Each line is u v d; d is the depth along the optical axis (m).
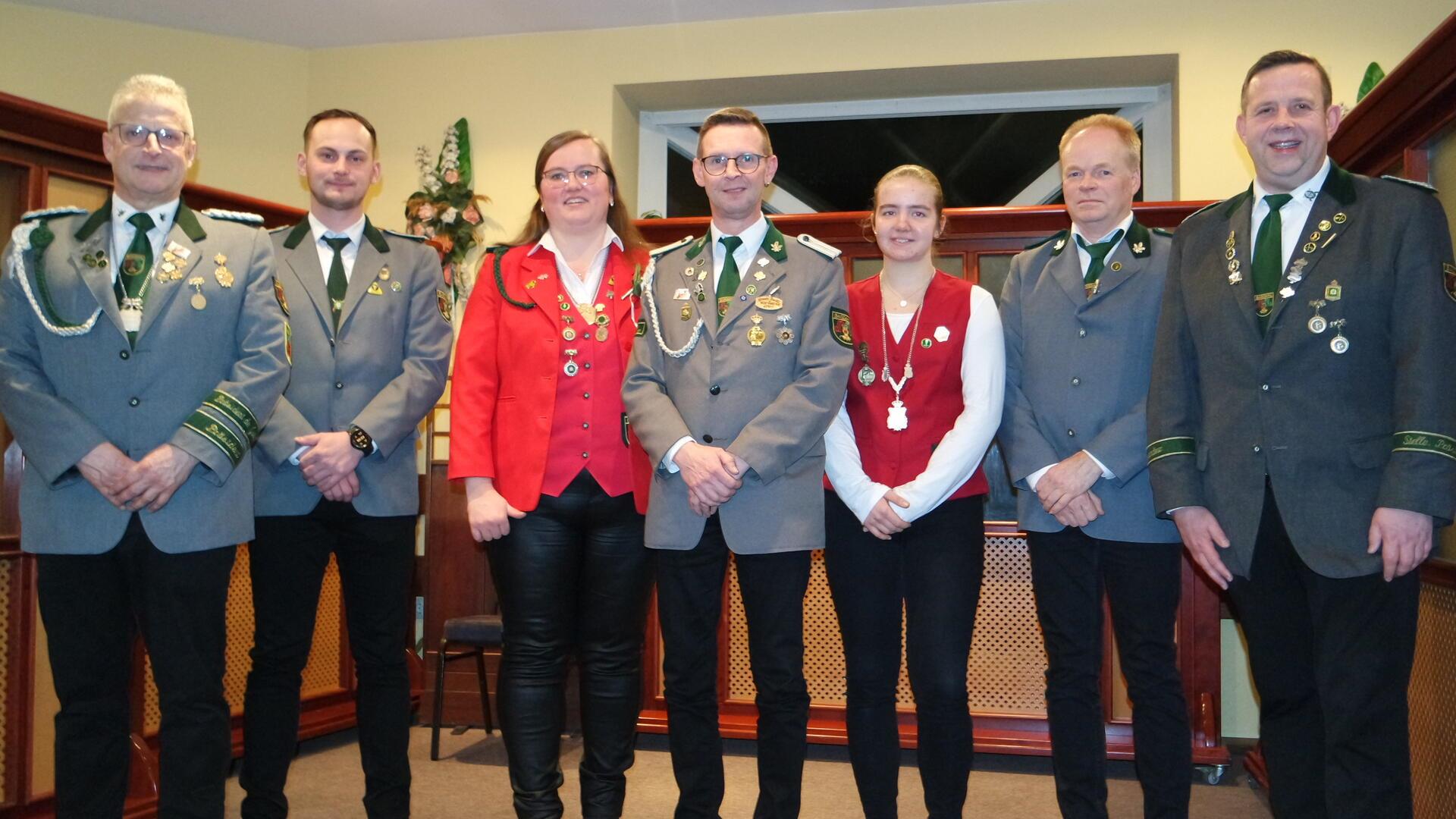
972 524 2.04
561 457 2.06
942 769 1.98
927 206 2.17
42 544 1.88
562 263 2.18
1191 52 3.87
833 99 4.48
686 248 2.12
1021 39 3.99
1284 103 1.79
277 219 3.25
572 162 2.15
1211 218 1.96
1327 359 1.71
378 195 4.41
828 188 4.59
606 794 2.05
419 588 3.94
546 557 2.05
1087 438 2.03
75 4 3.86
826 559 2.12
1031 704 3.20
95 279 1.92
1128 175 2.12
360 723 2.23
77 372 1.90
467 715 3.71
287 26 4.21
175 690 1.90
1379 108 2.23
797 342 1.99
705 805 1.96
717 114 2.08
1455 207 2.05
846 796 2.87
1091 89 4.30
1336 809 1.67
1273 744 1.84
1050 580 2.06
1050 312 2.13
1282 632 1.80
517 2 4.05
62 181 2.59
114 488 1.83
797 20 4.16
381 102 4.42
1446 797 2.11
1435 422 1.59
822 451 2.00
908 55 4.07
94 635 1.89
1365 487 1.67
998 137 4.46
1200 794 2.93
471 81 4.38
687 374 1.98
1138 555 1.99
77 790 1.89
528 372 2.10
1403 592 1.65
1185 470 1.85
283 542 2.18
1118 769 3.12
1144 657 1.98
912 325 2.14
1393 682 1.65
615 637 2.07
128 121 1.95
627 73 4.28
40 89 3.83
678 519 1.92
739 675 3.37
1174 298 1.96
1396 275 1.68
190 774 1.89
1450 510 1.57
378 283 2.32
